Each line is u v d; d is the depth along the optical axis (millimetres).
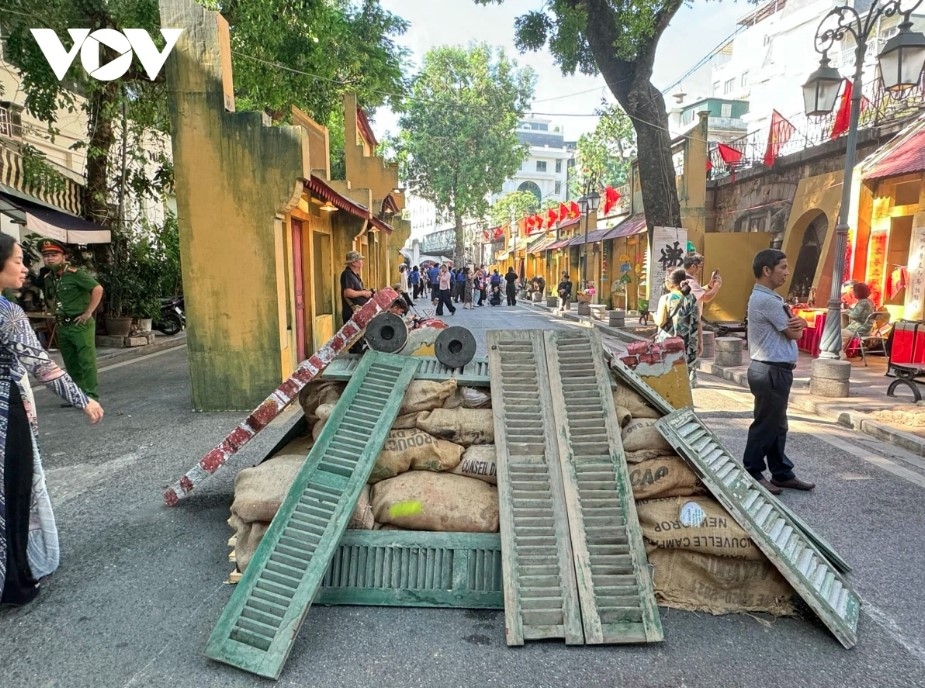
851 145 7301
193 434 5781
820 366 7422
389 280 23594
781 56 29109
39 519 3004
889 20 21938
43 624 2695
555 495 2945
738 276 15648
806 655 2520
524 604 2633
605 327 16078
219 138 6293
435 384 3412
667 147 12422
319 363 3641
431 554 2928
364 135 20906
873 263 11203
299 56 11164
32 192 10438
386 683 2334
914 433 5664
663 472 3096
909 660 2494
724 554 2840
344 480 2945
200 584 3045
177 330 14469
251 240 6461
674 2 11453
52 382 2867
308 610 2709
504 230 48062
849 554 3443
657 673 2396
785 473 4434
